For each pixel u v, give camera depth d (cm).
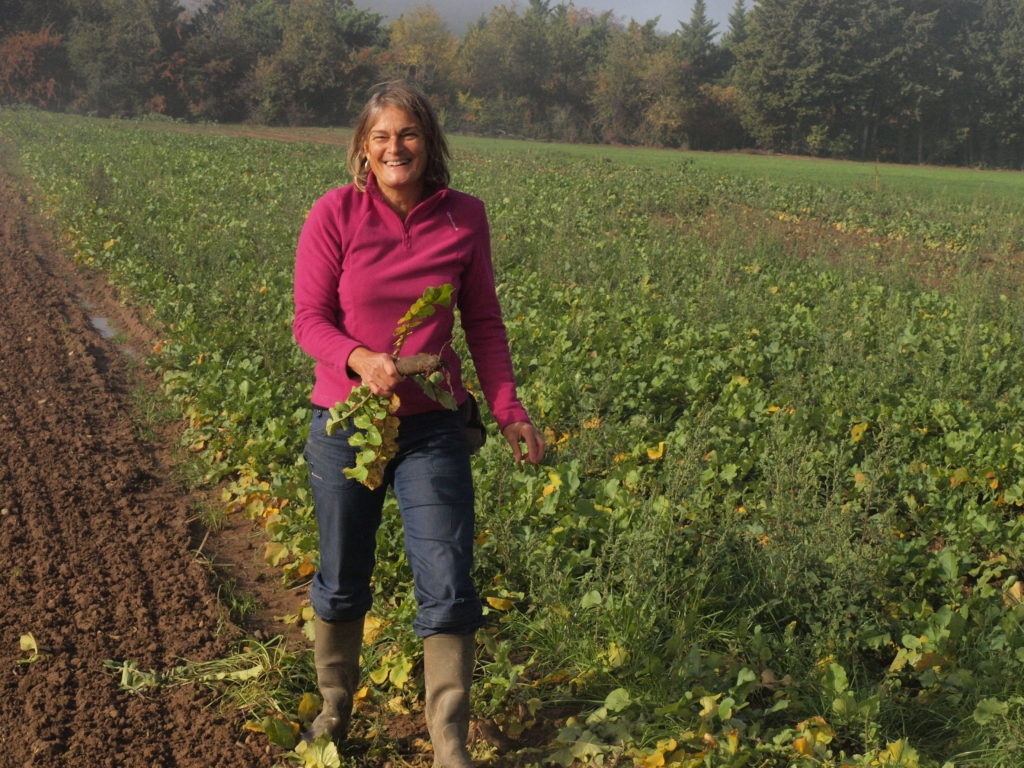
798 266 1286
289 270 1060
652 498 421
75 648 354
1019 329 911
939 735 303
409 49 8569
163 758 293
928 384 658
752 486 482
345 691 289
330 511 267
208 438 581
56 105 7612
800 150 8225
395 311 258
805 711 305
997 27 8281
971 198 2547
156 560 431
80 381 714
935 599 389
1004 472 509
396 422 249
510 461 480
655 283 1093
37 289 1020
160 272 1016
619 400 617
